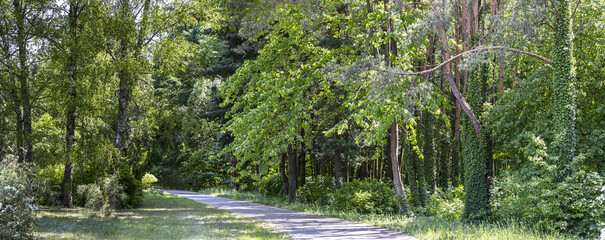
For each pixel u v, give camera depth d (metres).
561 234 10.95
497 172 22.08
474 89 15.84
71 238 10.02
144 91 21.36
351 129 22.36
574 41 16.08
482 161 15.11
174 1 19.53
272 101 16.72
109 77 17.00
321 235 11.38
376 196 18.92
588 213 11.22
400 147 28.52
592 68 15.23
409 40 15.39
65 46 16.50
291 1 17.73
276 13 17.62
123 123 19.50
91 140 17.94
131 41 17.98
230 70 27.47
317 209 19.38
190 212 18.03
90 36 16.89
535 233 10.72
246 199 28.41
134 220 14.42
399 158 32.81
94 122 19.11
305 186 24.88
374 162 33.22
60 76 16.11
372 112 14.34
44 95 17.31
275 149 17.42
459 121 26.77
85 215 15.50
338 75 14.31
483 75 16.78
